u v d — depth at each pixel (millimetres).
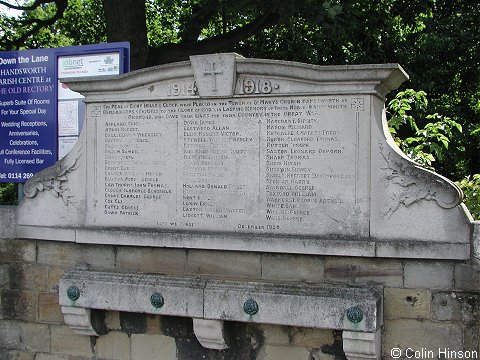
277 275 5180
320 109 5016
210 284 5191
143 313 5605
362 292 4766
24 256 6090
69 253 5914
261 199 5176
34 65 6961
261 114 5176
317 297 4820
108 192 5684
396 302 4871
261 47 15680
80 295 5535
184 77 5383
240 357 5312
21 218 6016
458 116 15602
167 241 5391
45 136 6957
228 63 5184
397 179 4816
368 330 4645
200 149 5363
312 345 5098
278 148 5129
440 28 16281
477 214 6059
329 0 10516
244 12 12203
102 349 5801
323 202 5012
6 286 6152
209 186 5336
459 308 4723
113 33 11180
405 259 4852
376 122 4898
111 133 5664
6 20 15969
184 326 5512
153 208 5523
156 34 17844
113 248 5723
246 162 5223
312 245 4965
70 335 5930
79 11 17562
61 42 17844
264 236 5129
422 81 15641
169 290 5258
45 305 6012
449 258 4660
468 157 15953
